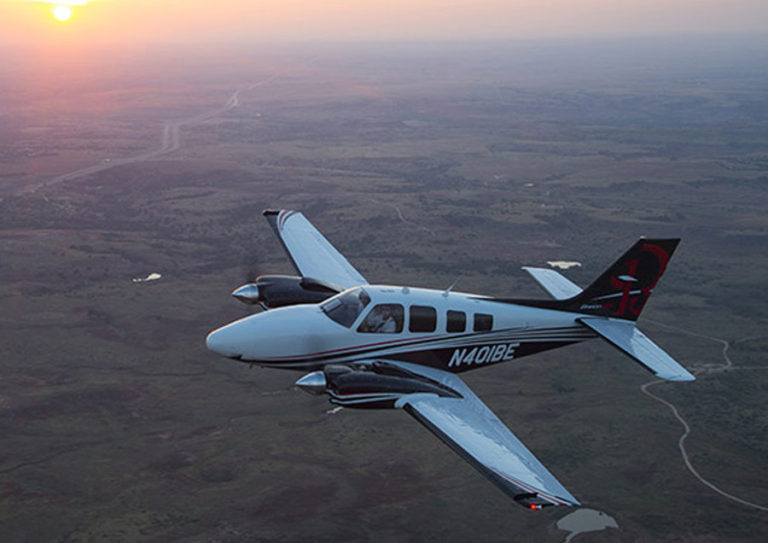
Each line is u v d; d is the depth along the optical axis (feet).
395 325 91.66
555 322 100.78
